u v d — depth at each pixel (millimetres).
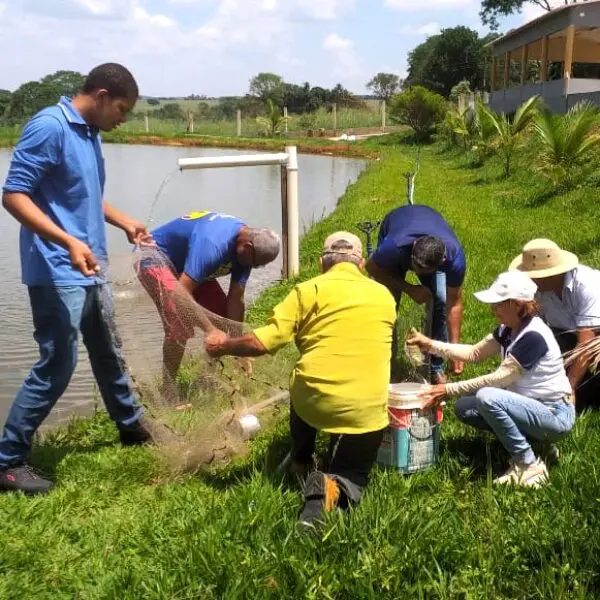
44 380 4305
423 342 4621
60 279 4230
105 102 4332
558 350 4195
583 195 14180
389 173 23750
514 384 4203
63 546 3703
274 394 4820
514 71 42125
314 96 66000
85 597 3312
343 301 3887
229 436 4555
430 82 58688
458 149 30719
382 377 3914
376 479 4094
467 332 6742
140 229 4969
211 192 22953
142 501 4184
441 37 58344
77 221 4340
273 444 4777
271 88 65062
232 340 4039
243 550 3484
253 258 5090
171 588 3266
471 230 12469
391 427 4203
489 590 3197
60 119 4207
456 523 3658
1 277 11266
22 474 4309
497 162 22641
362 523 3568
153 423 4613
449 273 5246
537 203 15047
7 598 3289
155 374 4676
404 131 45719
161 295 4672
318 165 35156
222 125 58281
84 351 7637
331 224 14070
